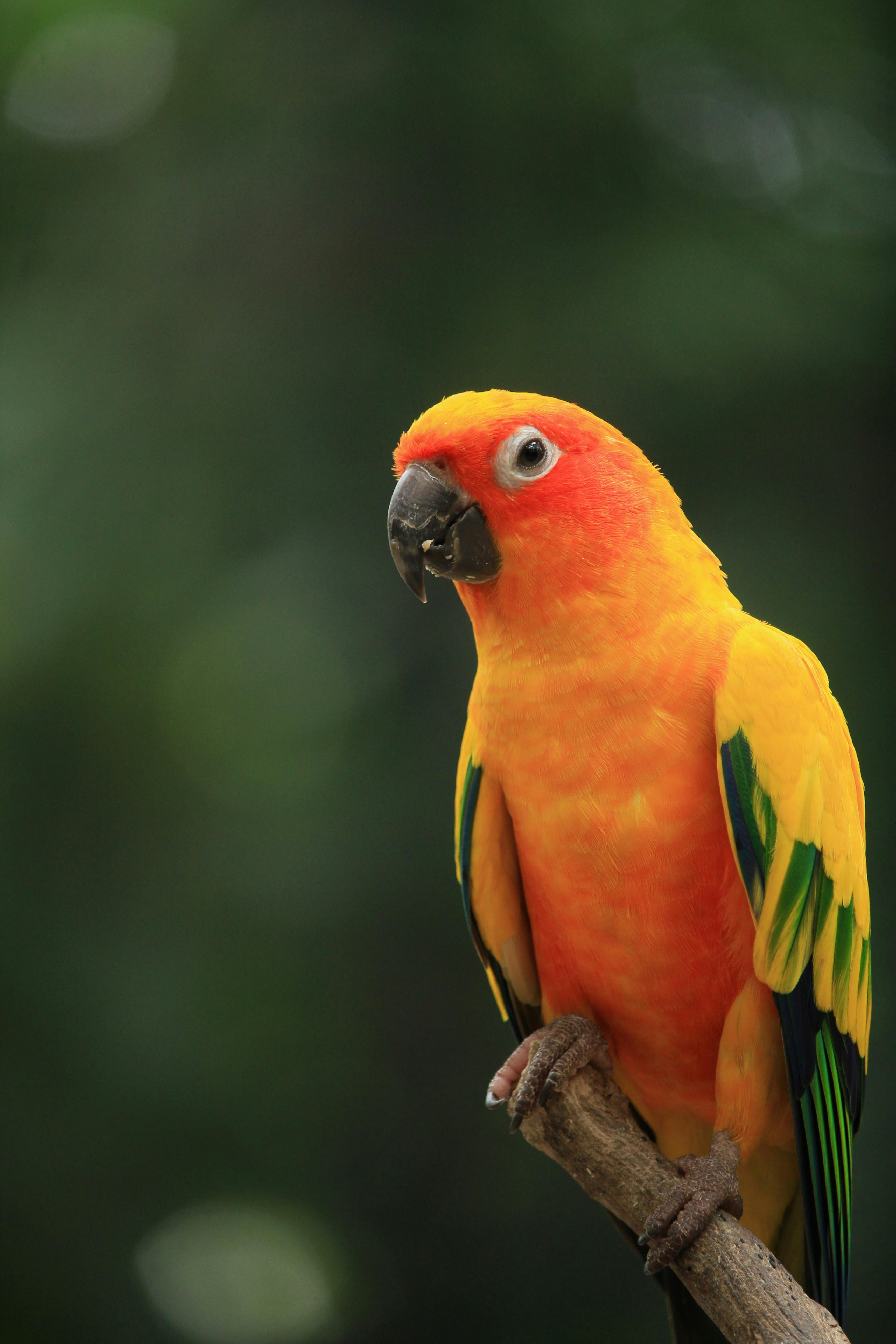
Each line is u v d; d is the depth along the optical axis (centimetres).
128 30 1161
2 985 984
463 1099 1077
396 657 1104
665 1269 506
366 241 1151
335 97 1136
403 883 1051
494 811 495
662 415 1111
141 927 1028
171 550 1079
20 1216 959
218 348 1143
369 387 1118
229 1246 1012
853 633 1086
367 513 1107
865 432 1158
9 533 1054
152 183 1177
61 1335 957
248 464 1112
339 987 1059
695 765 444
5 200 1182
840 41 1173
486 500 459
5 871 1014
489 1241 1063
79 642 1034
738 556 1097
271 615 1060
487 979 1084
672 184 1133
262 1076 1016
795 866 444
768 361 1082
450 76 1105
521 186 1130
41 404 1112
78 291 1173
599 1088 457
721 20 1134
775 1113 475
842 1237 483
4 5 1130
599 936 462
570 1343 1031
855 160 1178
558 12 1099
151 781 1055
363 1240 1053
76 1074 969
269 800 1059
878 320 1129
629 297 1063
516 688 459
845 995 477
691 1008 468
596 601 450
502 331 1095
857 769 500
